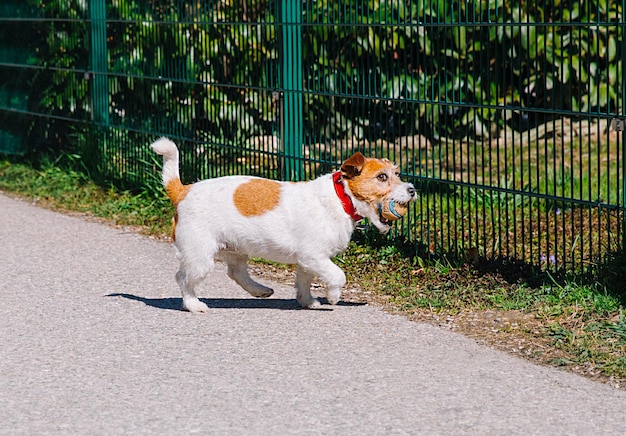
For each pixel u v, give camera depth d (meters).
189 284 6.88
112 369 5.76
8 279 7.98
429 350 6.00
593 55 11.82
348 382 5.46
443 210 9.23
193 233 6.78
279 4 8.91
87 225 10.09
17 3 13.20
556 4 11.38
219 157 9.88
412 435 4.73
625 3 7.13
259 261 8.42
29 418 5.04
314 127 8.82
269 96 9.18
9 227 10.07
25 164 13.41
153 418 5.00
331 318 6.73
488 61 7.64
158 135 10.71
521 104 7.32
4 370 5.77
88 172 12.08
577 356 5.79
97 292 7.55
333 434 4.76
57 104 12.56
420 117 9.41
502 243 8.34
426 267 7.86
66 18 12.13
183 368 5.75
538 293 6.91
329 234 6.71
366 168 6.67
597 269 6.91
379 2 8.31
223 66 9.72
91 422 4.97
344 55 8.57
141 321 6.73
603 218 8.99
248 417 4.99
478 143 11.95
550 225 8.90
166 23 10.38
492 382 5.44
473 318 6.59
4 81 13.81
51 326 6.65
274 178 9.25
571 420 4.90
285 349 6.06
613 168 10.87
